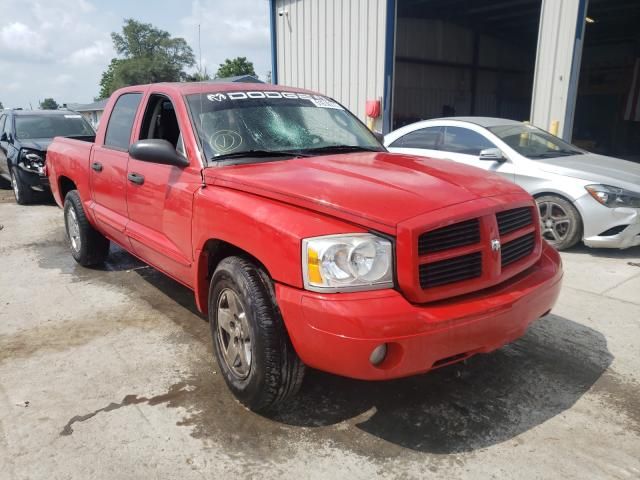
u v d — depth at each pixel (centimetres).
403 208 250
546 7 916
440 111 2069
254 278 273
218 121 358
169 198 352
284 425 285
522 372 338
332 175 293
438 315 242
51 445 267
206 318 427
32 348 375
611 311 434
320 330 239
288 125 379
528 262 295
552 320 417
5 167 1033
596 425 282
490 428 281
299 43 1303
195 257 328
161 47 8000
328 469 250
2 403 305
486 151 655
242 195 292
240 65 5628
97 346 378
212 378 333
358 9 1142
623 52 1964
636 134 1945
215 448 265
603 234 582
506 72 2297
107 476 245
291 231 251
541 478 243
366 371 239
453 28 2011
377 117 1141
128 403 305
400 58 1872
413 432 278
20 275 545
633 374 335
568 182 595
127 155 424
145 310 445
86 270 558
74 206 532
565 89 911
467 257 258
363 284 241
